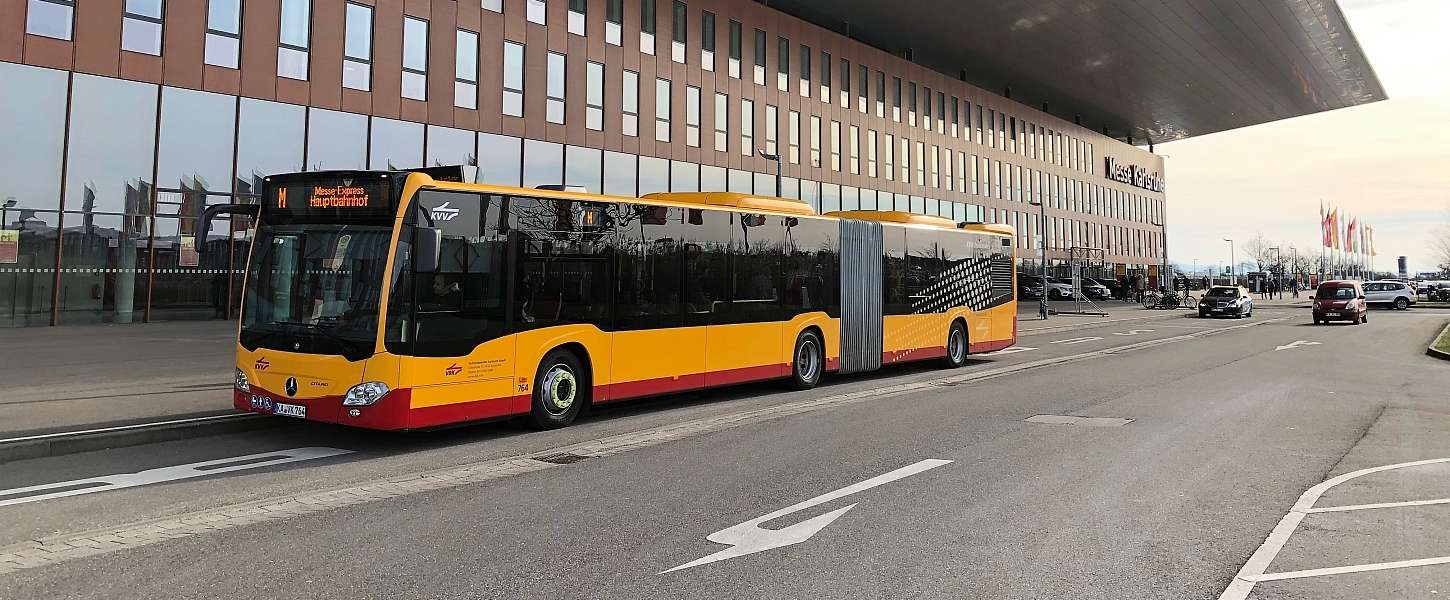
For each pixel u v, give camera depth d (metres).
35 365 13.42
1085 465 7.07
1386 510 5.55
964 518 5.43
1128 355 19.19
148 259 21.41
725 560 4.59
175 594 4.04
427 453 7.80
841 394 12.18
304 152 23.11
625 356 9.91
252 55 22.39
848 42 41.72
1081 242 66.06
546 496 6.07
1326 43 46.25
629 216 10.07
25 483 6.48
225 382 11.58
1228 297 40.34
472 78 26.27
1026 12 40.47
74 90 20.30
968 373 15.23
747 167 35.53
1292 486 6.27
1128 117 68.94
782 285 12.34
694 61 33.34
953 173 49.91
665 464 7.21
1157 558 4.60
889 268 14.68
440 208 8.04
